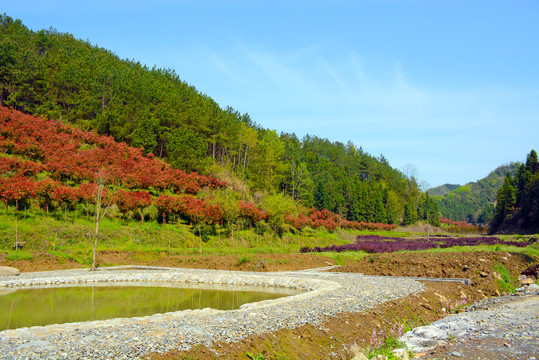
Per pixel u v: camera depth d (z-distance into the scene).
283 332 10.70
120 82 66.25
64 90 66.31
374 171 149.62
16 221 32.25
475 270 22.91
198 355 8.59
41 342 8.86
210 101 84.69
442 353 10.36
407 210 114.81
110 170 46.59
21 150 41.97
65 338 9.24
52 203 37.09
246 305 14.66
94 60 79.12
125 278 25.00
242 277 24.64
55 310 15.34
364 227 93.88
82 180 43.66
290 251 48.66
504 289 21.11
